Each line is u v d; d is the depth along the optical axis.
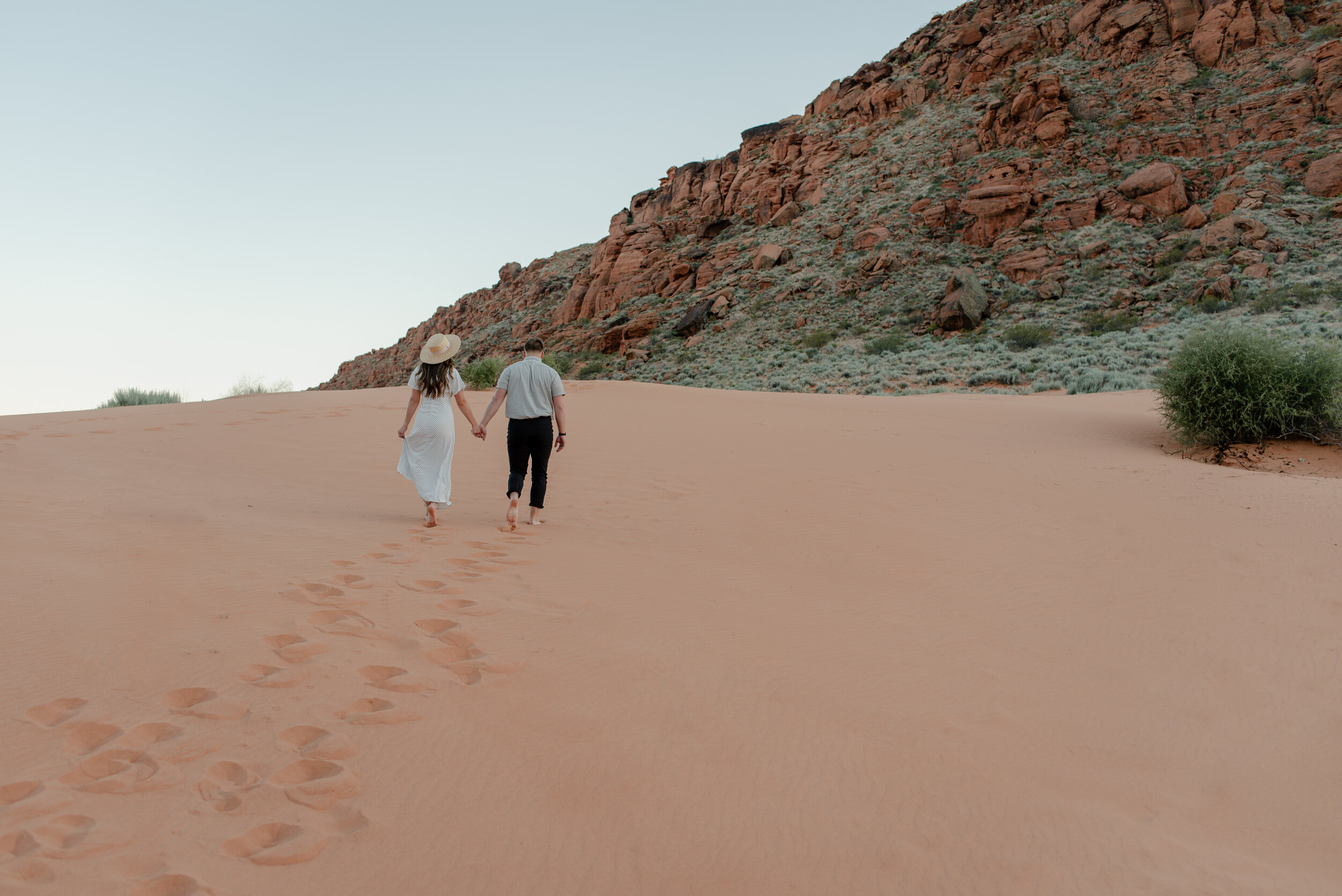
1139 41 54.88
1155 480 9.23
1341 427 11.42
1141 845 2.94
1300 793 3.32
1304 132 43.53
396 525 6.99
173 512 6.95
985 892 2.64
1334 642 4.74
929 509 8.05
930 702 3.98
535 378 7.26
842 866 2.74
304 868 2.53
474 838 2.75
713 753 3.38
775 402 18.78
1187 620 5.11
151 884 2.38
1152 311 36.56
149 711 3.33
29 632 3.93
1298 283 33.53
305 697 3.53
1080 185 47.22
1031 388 28.27
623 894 2.55
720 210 71.06
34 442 11.38
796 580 5.89
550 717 3.55
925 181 55.62
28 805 2.68
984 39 66.00
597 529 7.24
